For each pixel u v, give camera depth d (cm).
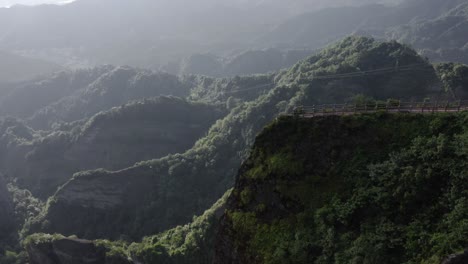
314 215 4512
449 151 4122
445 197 3900
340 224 4328
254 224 4941
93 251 12125
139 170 15962
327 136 5041
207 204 14150
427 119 4600
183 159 16112
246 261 4769
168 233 12075
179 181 15238
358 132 4897
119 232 14662
